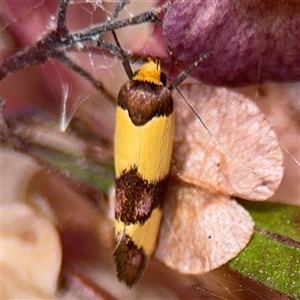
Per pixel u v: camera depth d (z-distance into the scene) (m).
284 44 0.08
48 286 0.09
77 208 0.09
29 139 0.09
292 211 0.08
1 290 0.09
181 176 0.08
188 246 0.08
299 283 0.08
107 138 0.09
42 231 0.09
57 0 0.09
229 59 0.08
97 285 0.09
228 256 0.08
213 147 0.08
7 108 0.09
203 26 0.08
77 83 0.09
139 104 0.08
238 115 0.08
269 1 0.08
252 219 0.08
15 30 0.09
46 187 0.09
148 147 0.08
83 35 0.09
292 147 0.08
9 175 0.09
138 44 0.09
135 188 0.08
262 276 0.08
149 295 0.09
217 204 0.08
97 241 0.09
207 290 0.09
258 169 0.08
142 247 0.08
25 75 0.09
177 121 0.08
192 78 0.08
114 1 0.09
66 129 0.09
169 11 0.08
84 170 0.09
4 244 0.09
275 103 0.08
